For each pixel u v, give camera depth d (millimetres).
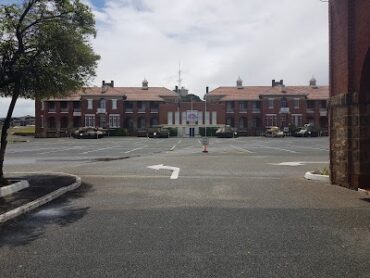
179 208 8648
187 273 4867
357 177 10906
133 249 5820
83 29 11617
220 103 80125
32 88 11469
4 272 4961
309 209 8484
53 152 28406
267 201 9375
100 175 14266
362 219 7594
